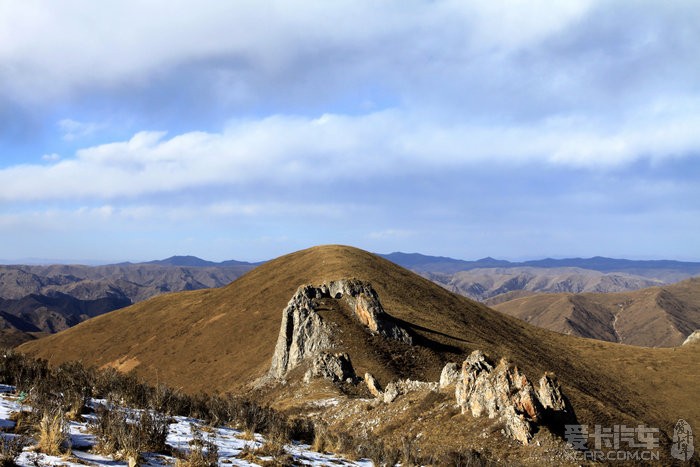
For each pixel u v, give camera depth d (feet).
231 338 361.30
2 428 35.19
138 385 60.49
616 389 309.63
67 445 34.24
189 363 343.67
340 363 190.80
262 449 44.60
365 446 59.77
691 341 415.85
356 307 254.06
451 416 114.21
